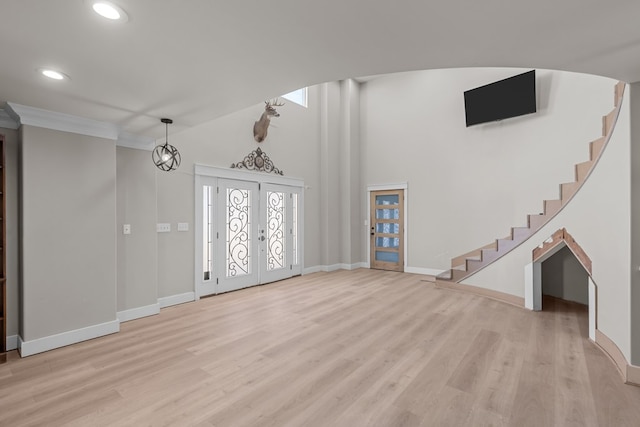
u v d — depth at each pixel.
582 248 3.18
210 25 1.64
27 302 2.80
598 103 4.09
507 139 5.33
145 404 2.02
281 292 5.00
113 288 3.33
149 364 2.57
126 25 1.63
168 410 1.96
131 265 3.73
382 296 4.73
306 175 6.59
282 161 6.04
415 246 6.60
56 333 2.95
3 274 2.83
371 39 1.77
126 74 2.21
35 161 2.86
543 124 4.82
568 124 4.48
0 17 1.54
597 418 1.85
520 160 5.14
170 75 2.24
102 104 2.76
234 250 5.15
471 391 2.15
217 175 4.87
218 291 4.88
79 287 3.10
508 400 2.04
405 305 4.25
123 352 2.81
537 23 1.58
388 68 2.15
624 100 2.37
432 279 5.95
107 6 1.46
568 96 4.48
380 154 7.14
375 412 1.92
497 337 3.12
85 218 3.16
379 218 7.19
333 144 7.14
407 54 1.95
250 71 2.18
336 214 7.21
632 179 2.25
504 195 5.38
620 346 2.44
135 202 3.79
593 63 1.99
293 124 6.29
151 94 2.57
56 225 2.98
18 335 2.95
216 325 3.49
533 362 2.57
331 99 7.10
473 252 5.52
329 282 5.74
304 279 6.03
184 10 1.50
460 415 1.89
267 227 5.72
